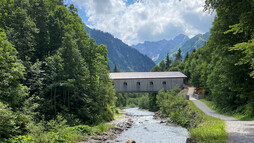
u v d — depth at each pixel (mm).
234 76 19750
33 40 24375
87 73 26047
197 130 11359
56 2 36156
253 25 12180
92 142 15055
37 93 22984
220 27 20984
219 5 14031
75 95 25219
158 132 19797
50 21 30500
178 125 24438
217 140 8773
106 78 32812
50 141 13086
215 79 26875
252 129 11570
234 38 19344
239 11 14227
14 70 15828
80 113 24672
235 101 23922
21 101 18156
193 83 53812
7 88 15898
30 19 24781
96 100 28219
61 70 23328
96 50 36094
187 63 80688
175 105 33094
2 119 12516
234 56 18641
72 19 35156
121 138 17188
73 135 15266
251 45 10523
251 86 19203
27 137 13508
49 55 26578
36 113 18750
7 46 16375
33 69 21281
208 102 33656
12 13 23047
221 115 21672
